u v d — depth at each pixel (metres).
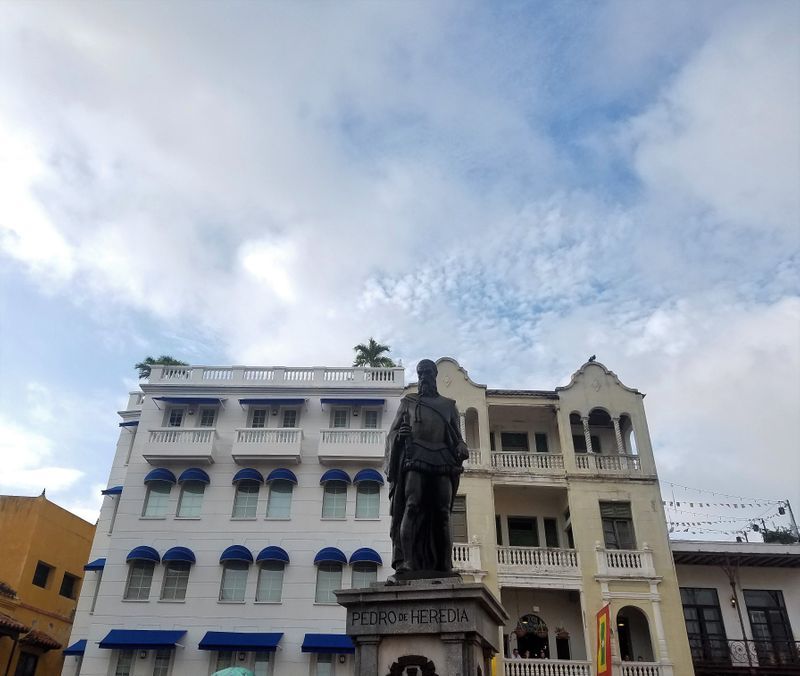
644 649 28.23
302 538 28.47
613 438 33.06
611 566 28.14
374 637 8.06
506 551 28.50
